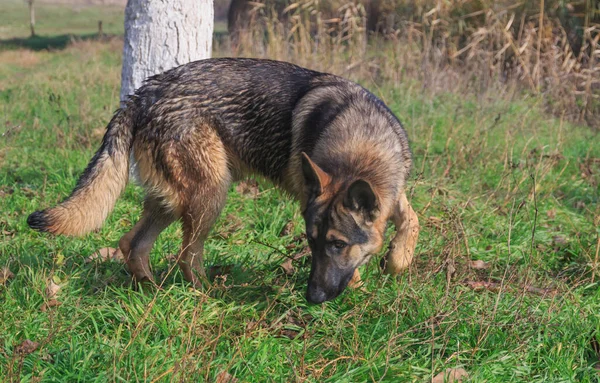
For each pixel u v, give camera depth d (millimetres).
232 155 2363
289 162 2371
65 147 3662
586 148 4004
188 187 2314
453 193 3123
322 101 2326
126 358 1943
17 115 4812
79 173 3242
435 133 3848
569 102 4992
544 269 2537
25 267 2314
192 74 2334
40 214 2213
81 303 2193
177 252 2529
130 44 3002
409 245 2371
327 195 2109
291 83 2365
